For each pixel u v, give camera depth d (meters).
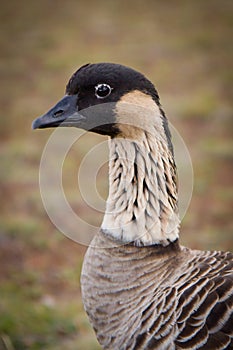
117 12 67.44
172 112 44.84
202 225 32.75
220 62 53.78
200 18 64.12
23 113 46.75
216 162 38.94
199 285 15.95
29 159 40.06
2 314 25.34
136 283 16.84
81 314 26.03
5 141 42.81
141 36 60.19
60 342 24.28
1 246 31.17
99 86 17.69
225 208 34.38
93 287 17.19
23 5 69.44
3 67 54.81
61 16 66.38
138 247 17.22
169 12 66.69
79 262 29.98
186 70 52.31
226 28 61.25
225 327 15.29
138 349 16.12
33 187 36.97
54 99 48.81
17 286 28.00
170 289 16.17
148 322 16.03
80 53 56.59
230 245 30.50
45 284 28.30
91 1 71.12
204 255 17.20
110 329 16.88
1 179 37.97
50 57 56.31
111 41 59.38
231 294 15.57
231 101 46.66
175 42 58.34
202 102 46.22
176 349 15.59
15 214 34.28
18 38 60.81
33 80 52.28
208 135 42.22
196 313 15.55
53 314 25.81
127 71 17.61
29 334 24.58
